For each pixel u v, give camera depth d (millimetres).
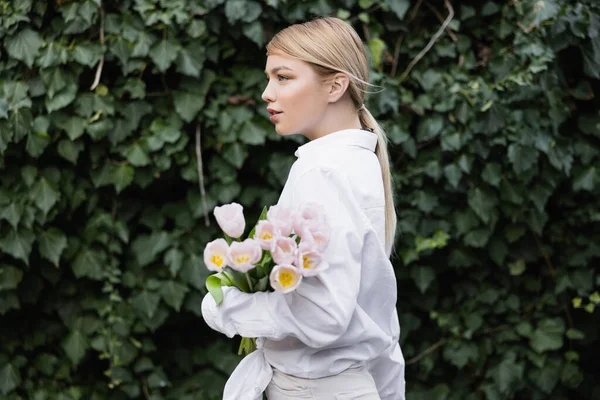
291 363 1714
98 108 2955
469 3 3227
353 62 1852
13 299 3020
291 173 1797
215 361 3229
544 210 3326
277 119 1831
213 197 3102
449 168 3176
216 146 3074
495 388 3314
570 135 3299
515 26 3141
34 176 2953
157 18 2939
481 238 3219
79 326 3111
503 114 3121
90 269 3061
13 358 3113
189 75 2996
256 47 3104
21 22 2883
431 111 3184
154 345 3166
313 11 3066
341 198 1696
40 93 2898
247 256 1595
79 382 3184
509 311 3355
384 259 1729
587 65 3143
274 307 1631
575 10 3098
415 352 3389
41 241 2975
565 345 3455
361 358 1729
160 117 3061
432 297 3322
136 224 3195
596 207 3301
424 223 3240
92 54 2934
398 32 3225
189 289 3119
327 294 1602
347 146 1797
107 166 3023
